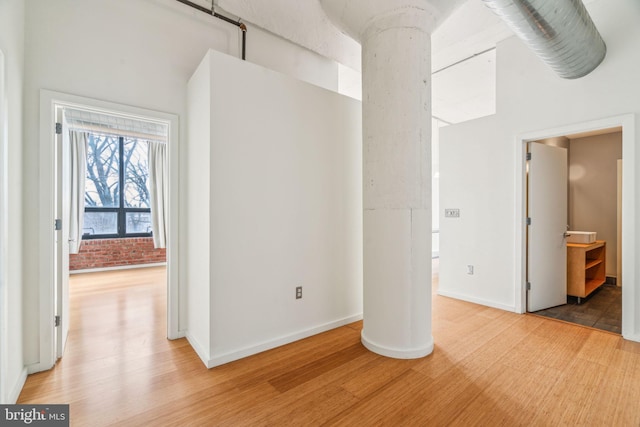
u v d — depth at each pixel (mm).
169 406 1779
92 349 2525
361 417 1685
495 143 3615
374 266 2488
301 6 2848
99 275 5379
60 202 2377
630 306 2672
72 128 4723
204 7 2936
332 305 3014
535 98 3264
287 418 1678
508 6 1817
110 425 1623
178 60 2795
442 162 4184
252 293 2451
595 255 4586
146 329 2979
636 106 2637
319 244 2908
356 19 2447
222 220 2291
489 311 3488
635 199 2631
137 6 2588
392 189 2381
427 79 2414
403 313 2375
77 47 2326
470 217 3871
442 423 1632
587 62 2641
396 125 2359
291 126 2703
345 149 3129
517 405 1778
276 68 3527
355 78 4773
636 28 2641
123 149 5957
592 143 4906
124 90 2525
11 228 1805
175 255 2762
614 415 1682
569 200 5125
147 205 6242
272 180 2576
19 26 1966
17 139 1924
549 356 2383
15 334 1865
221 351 2283
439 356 2395
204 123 2332
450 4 2332
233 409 1755
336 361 2320
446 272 4145
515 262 3438
